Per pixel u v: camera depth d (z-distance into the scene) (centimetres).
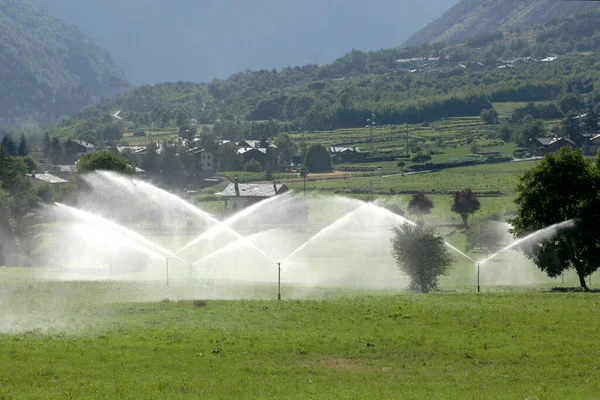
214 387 5794
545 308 9012
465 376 6203
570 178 11894
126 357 6588
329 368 6406
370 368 6431
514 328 7838
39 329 7650
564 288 12019
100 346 6956
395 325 7969
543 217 11944
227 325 7925
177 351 6812
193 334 7469
